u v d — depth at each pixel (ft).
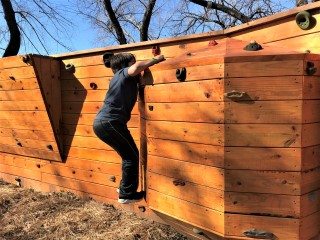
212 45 13.97
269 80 11.13
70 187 21.35
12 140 23.41
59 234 17.52
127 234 16.84
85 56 19.30
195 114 12.18
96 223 18.08
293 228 11.43
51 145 21.22
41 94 19.75
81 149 20.33
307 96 11.24
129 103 13.96
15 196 22.16
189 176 12.65
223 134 11.55
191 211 12.73
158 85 13.21
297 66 11.00
